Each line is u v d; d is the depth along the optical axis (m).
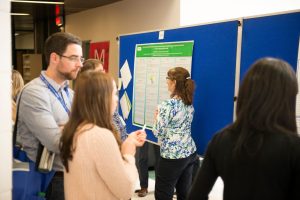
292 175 1.08
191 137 2.87
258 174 1.11
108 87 1.47
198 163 3.11
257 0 4.93
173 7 4.59
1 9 1.35
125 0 5.87
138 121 3.57
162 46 3.24
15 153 1.75
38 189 1.72
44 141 1.64
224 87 2.61
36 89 1.70
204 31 2.78
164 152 2.79
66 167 1.47
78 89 1.46
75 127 1.45
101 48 6.72
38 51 10.20
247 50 2.41
